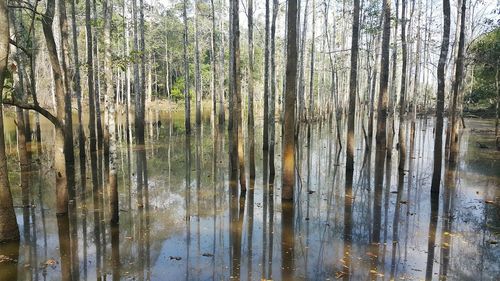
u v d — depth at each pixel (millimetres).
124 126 29500
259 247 7977
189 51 48062
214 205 10852
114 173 8992
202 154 19047
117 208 9180
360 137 27078
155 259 7387
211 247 7969
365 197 11781
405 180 14039
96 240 8273
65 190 9711
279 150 20750
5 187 7941
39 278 6605
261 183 13391
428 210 10438
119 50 31875
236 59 12008
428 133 29484
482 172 15242
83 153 16766
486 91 37406
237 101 12094
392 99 24297
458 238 8422
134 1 21938
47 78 32656
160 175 14469
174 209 10453
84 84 37312
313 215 10055
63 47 15344
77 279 6578
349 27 37094
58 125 9344
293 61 10523
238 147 12047
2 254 7512
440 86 11219
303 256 7539
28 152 18406
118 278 6637
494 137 25656
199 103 30125
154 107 49188
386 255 7559
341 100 38875
